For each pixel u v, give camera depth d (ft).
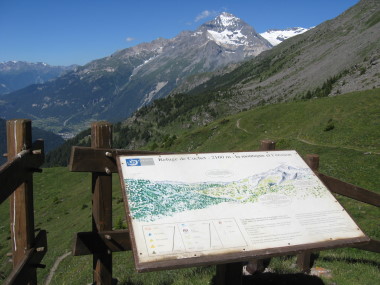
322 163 119.75
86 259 80.74
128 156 20.53
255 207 19.60
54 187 317.01
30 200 19.17
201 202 18.98
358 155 122.83
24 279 17.76
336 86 469.57
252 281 28.27
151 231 16.80
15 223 18.70
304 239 18.63
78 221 179.73
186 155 21.94
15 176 16.42
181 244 16.58
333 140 164.14
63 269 84.99
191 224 17.65
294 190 21.61
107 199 20.74
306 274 29.91
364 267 32.42
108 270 20.94
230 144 266.16
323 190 22.22
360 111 191.93
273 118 275.39
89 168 19.94
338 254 37.24
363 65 504.02
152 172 19.95
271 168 22.94
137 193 18.43
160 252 16.05
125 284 29.96
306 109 257.14
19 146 18.26
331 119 193.06
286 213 19.84
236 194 20.08
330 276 30.25
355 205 63.98
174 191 19.17
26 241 18.74
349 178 102.53
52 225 206.59
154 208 17.89
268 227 18.69
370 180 99.09
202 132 329.11
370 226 50.80
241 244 17.43
